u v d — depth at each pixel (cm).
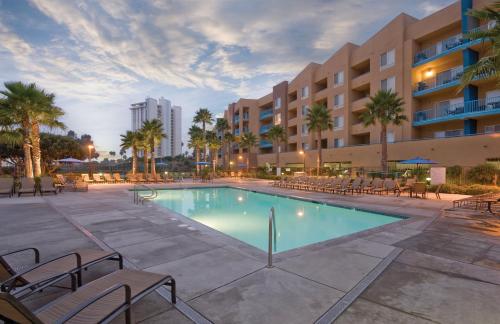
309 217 1087
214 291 333
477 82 2114
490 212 873
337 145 3462
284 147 4506
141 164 5159
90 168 3009
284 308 292
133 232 637
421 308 292
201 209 1303
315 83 3909
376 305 299
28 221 767
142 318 271
